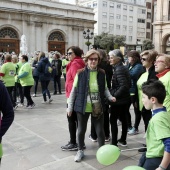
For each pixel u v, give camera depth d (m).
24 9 32.66
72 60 4.01
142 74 4.20
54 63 10.13
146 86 2.06
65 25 37.25
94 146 4.29
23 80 7.20
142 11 71.94
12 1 31.66
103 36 52.72
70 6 37.66
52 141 4.57
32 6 33.34
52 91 11.11
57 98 9.42
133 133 4.97
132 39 70.50
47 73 8.09
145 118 4.11
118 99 3.85
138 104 4.44
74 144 4.15
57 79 10.31
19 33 32.66
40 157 3.85
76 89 3.61
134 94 4.68
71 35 38.06
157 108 2.02
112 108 3.93
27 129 5.30
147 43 53.41
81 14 38.84
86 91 3.51
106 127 4.52
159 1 41.28
